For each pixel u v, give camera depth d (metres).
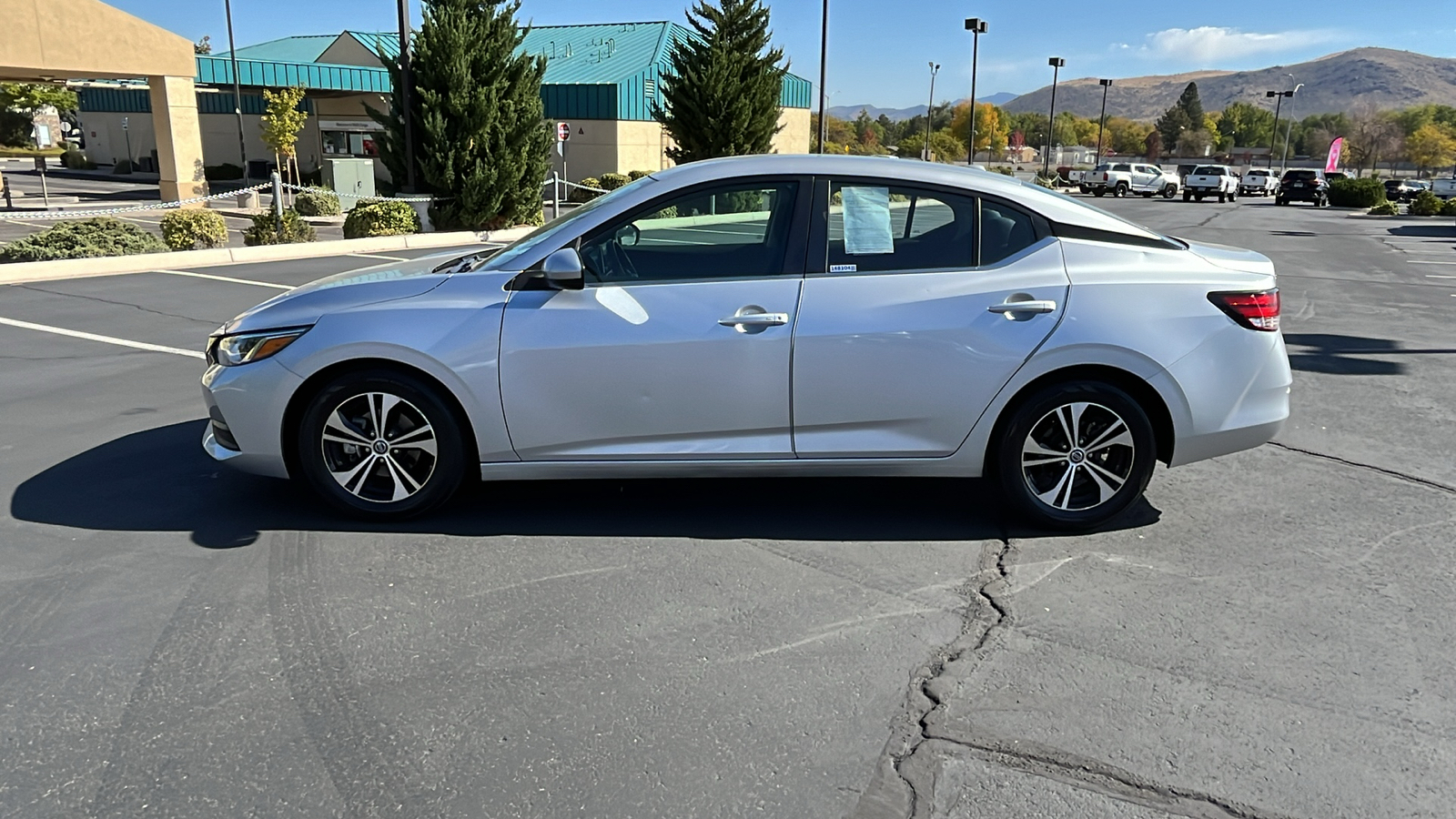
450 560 4.22
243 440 4.46
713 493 5.09
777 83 27.08
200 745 2.90
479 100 19.89
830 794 2.73
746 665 3.40
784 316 4.27
